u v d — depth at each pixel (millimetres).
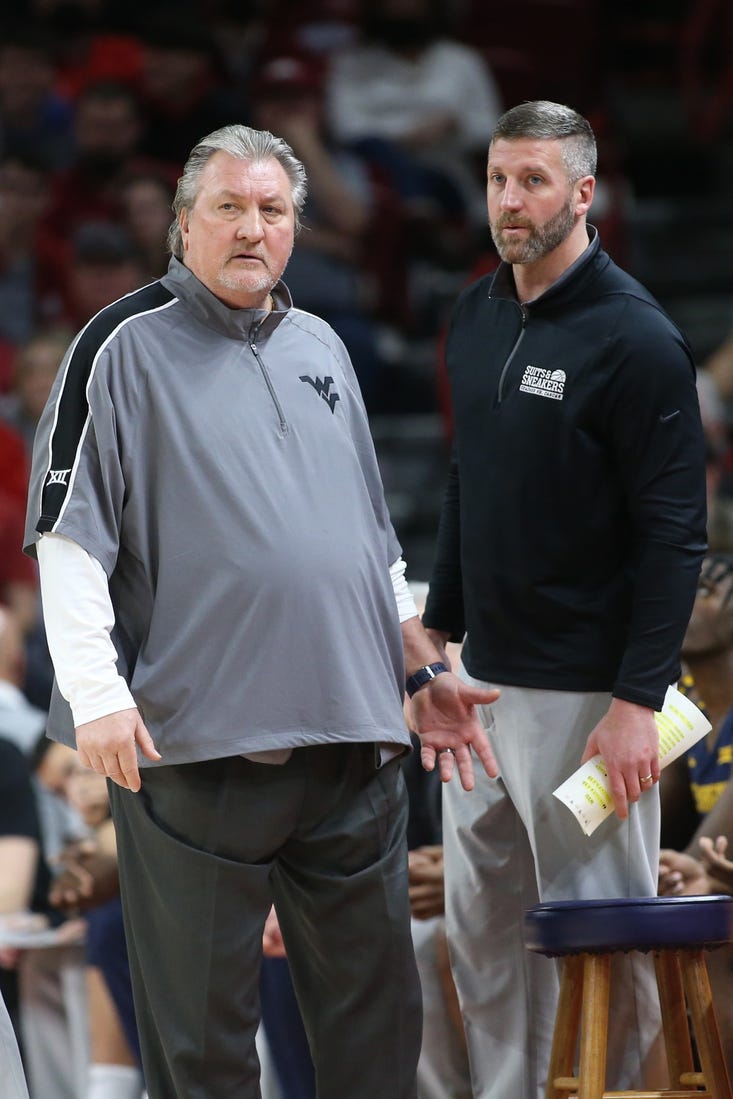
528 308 10109
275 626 9320
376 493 10203
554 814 10203
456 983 11086
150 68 26922
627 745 9648
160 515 9406
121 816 9703
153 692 9320
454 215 27031
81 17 31094
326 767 9602
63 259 25531
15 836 14695
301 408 9695
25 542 9531
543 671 10148
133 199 24703
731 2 33219
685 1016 9789
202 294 9570
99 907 13867
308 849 9664
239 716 9250
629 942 9234
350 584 9578
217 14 33406
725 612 12305
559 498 10000
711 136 33188
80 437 9328
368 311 25844
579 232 10062
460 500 10516
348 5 30094
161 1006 9492
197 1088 9352
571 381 9891
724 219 31094
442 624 11039
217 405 9477
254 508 9383
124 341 9477
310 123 25703
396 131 27797
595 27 31422
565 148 9867
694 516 9742
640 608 9719
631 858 10172
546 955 9609
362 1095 9711
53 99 29109
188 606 9336
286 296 9977
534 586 10102
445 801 11070
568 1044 9719
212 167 9500
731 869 10773
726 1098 9531
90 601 9164
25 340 25562
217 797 9367
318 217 25297
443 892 11875
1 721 16219
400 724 9742
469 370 10414
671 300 29609
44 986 14336
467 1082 11914
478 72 28672
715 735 12273
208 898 9352
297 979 9984
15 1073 10039
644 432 9750
